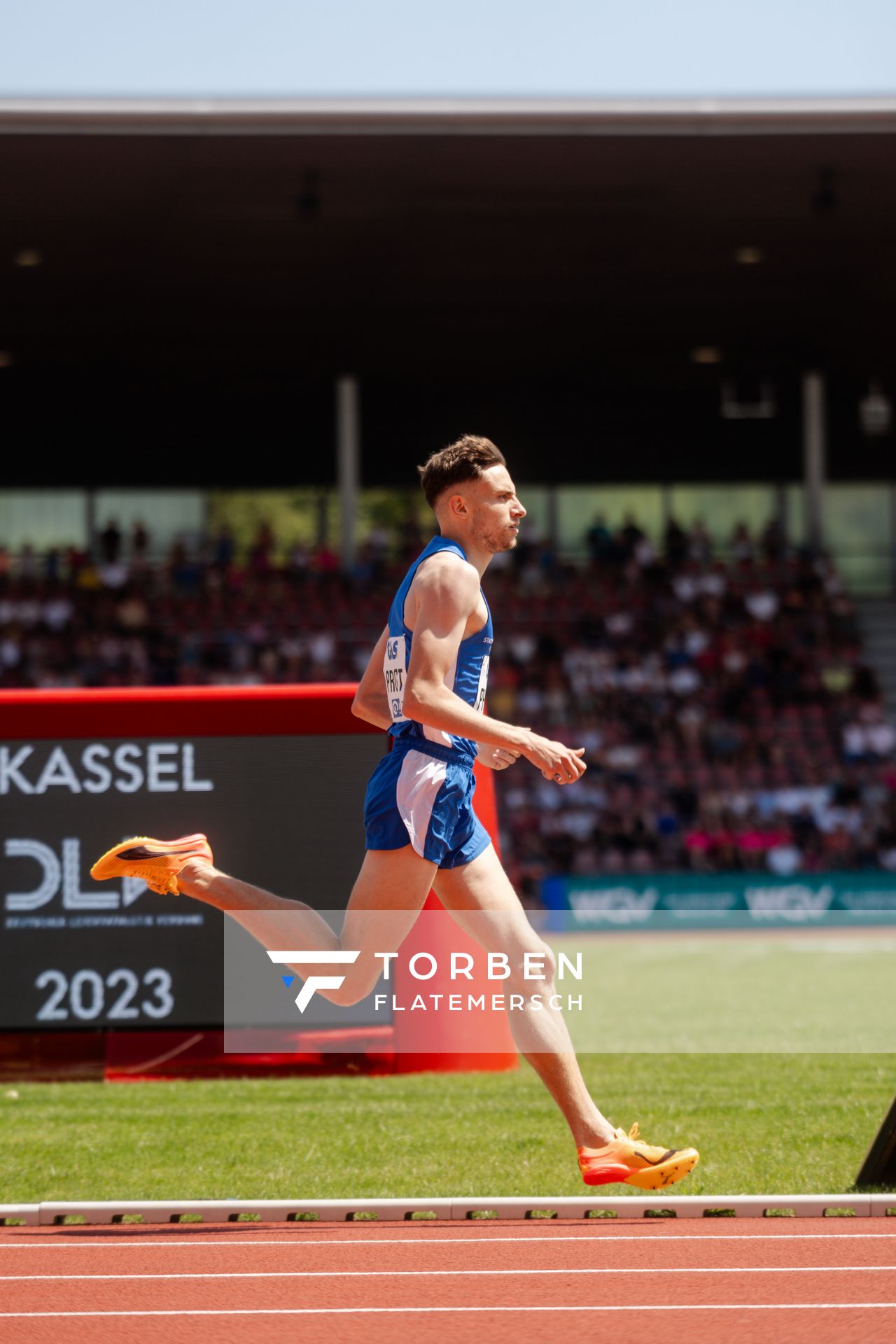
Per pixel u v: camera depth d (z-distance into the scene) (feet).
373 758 74.23
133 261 241.96
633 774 247.91
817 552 309.83
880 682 294.25
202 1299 35.27
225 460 305.53
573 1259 38.75
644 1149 41.96
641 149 203.41
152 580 289.53
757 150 205.16
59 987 74.33
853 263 249.96
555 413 312.91
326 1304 34.65
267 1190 48.42
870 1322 32.58
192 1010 74.64
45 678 265.75
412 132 196.44
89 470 302.66
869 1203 44.14
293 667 271.28
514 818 237.04
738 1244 40.16
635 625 283.38
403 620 42.22
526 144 200.95
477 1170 51.34
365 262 245.24
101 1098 68.90
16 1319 33.71
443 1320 33.17
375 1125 60.80
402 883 41.57
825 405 318.24
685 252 243.81
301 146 199.82
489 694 266.57
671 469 313.94
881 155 206.90
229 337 281.13
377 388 308.60
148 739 74.54
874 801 252.62
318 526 306.96
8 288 253.03
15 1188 49.26
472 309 268.82
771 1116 61.52
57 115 191.62
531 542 303.07
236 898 42.04
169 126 193.67
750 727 266.36
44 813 74.64
